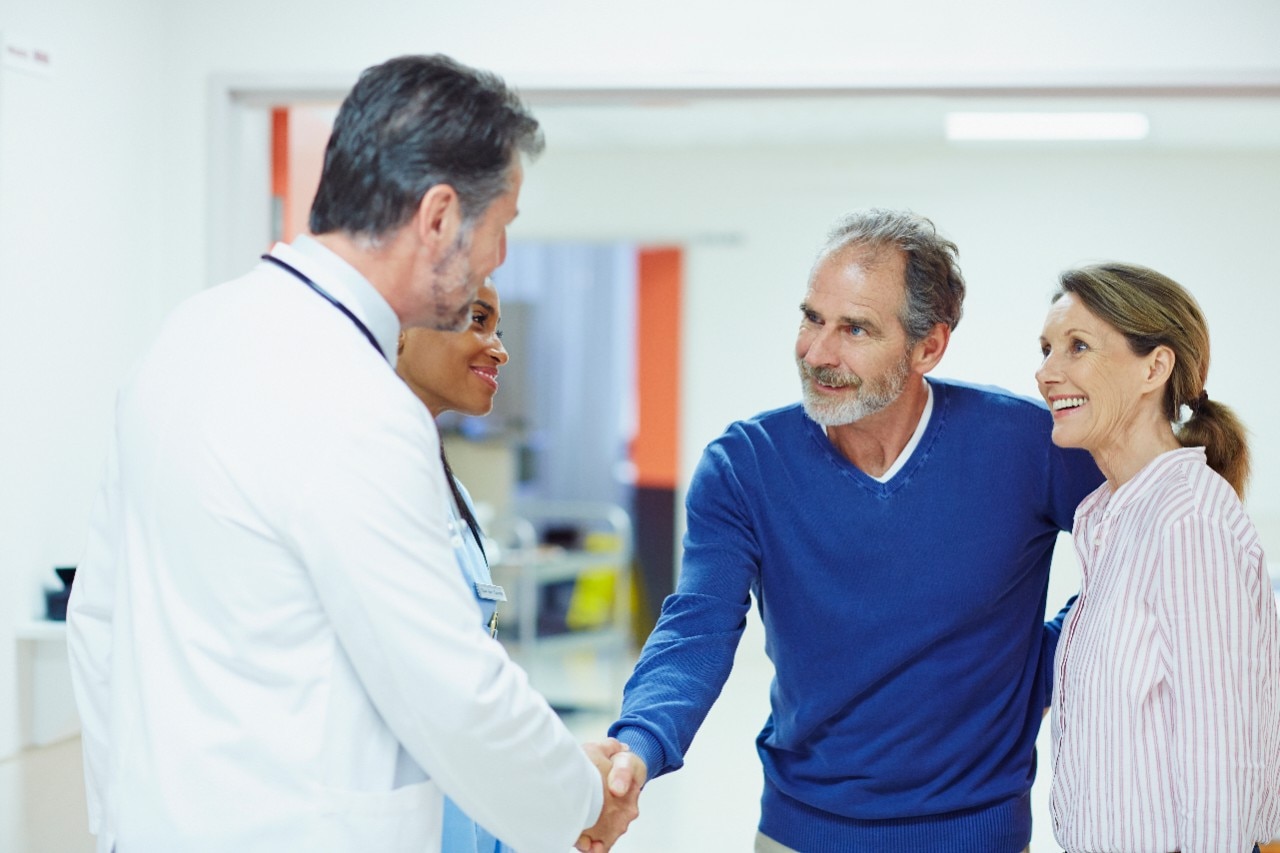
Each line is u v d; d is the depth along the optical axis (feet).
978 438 5.89
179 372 4.04
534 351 31.42
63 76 9.20
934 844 5.77
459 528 5.13
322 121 11.85
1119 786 4.93
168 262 10.48
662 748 5.50
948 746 5.80
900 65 9.98
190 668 3.92
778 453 6.01
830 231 5.85
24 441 8.87
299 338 4.02
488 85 4.20
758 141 23.16
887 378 5.62
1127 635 4.95
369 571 3.84
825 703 5.85
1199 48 9.72
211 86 10.38
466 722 3.97
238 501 3.86
